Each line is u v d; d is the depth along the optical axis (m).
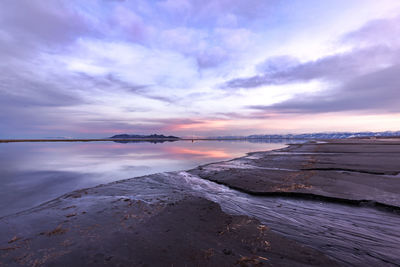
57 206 5.80
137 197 6.80
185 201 6.25
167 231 4.10
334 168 12.07
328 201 6.39
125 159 20.36
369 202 5.98
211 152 30.30
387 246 3.65
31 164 16.31
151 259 3.10
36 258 3.12
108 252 3.29
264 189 7.70
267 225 4.59
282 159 18.12
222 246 3.53
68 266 2.92
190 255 3.21
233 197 7.05
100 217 4.87
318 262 3.09
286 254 3.30
